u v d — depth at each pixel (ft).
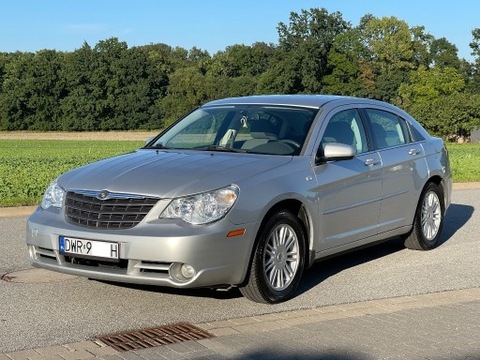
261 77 330.54
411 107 325.83
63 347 15.78
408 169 26.04
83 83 364.58
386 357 15.05
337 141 22.84
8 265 24.97
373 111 25.55
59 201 19.98
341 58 326.24
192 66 439.22
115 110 364.17
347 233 22.72
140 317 18.67
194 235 17.80
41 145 241.76
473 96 308.40
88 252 18.52
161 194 18.39
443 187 28.84
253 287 19.38
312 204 20.85
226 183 18.80
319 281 23.36
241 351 15.28
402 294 21.76
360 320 17.97
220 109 24.21
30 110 363.56
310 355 15.06
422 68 344.08
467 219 37.83
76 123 359.46
